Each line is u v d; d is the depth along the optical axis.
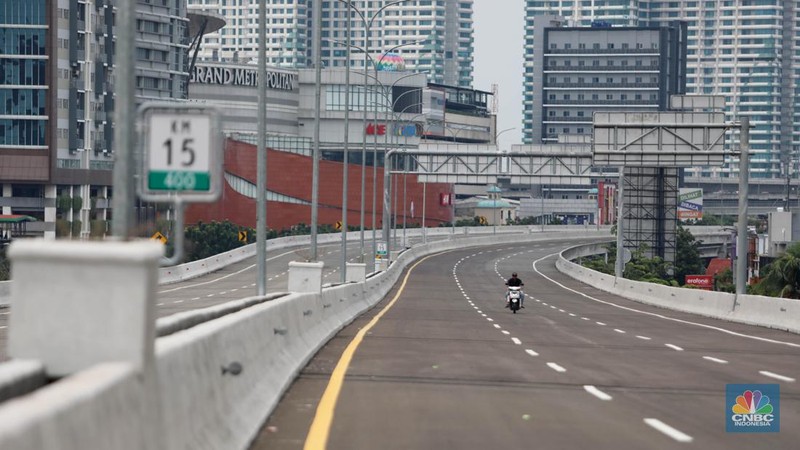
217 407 21.08
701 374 40.69
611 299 133.62
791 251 102.94
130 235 17.97
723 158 112.88
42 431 10.54
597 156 114.06
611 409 30.05
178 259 20.36
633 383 37.03
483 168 163.88
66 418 11.33
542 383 36.41
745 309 84.31
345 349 49.31
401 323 74.25
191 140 20.50
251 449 22.53
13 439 9.77
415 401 30.77
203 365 20.34
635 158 113.75
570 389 34.91
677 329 73.94
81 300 14.53
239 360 25.16
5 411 10.34
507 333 65.31
